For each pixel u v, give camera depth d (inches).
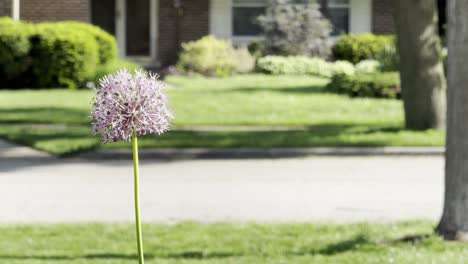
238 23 1165.7
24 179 462.3
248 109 725.9
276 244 296.2
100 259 272.7
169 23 1157.1
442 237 295.7
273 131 611.8
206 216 361.7
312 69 1063.0
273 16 1120.2
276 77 1017.5
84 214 366.3
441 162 520.7
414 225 325.1
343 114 703.1
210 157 543.5
